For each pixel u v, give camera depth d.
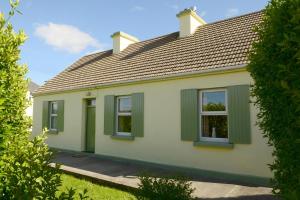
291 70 3.09
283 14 3.33
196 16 13.16
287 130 3.13
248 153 8.40
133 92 11.59
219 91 9.37
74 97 14.42
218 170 8.96
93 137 13.58
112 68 14.08
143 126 11.07
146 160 10.85
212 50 10.69
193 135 9.56
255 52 3.94
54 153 3.54
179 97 10.12
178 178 5.39
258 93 3.70
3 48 3.78
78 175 8.92
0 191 3.28
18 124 3.96
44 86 17.00
